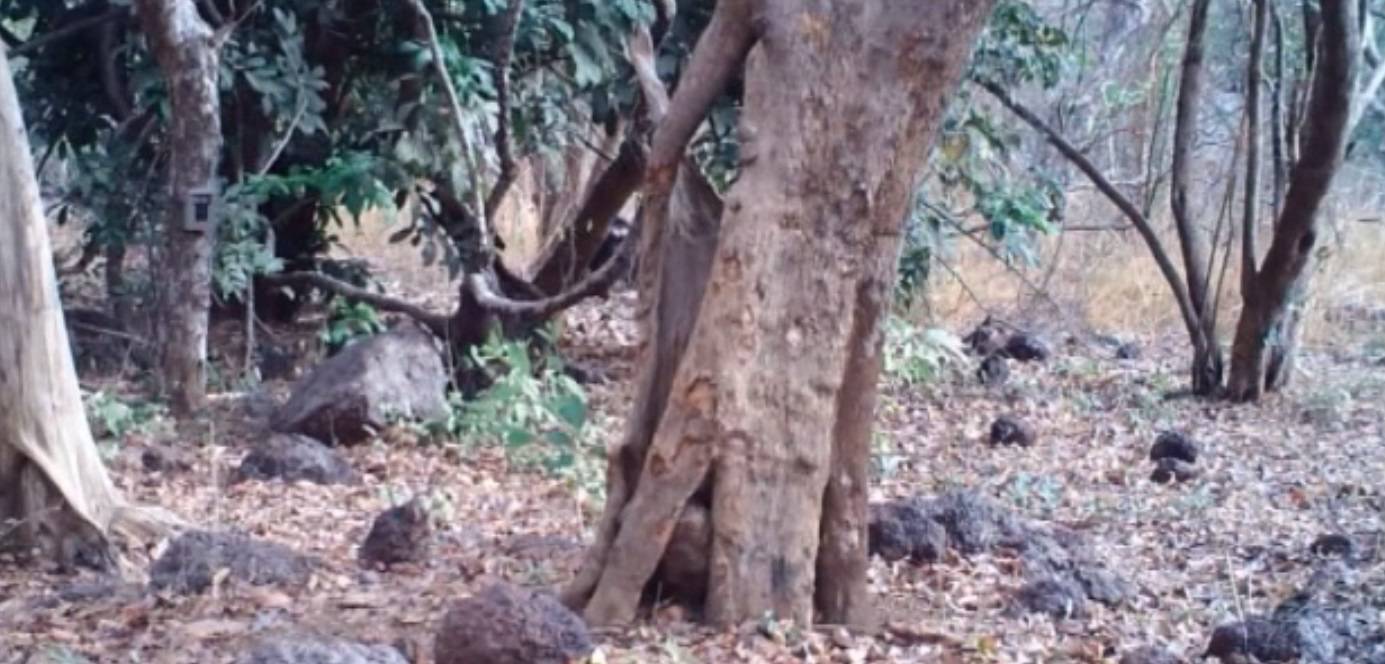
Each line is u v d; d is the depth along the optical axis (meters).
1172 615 6.98
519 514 8.67
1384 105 19.95
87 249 12.67
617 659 5.52
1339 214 19.48
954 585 7.25
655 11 12.17
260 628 6.14
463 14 12.16
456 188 12.21
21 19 12.77
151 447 9.65
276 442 9.47
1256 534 8.84
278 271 12.48
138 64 11.89
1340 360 16.09
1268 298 13.47
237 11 11.91
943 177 14.12
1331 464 11.07
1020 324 16.92
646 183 6.01
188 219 10.48
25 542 7.26
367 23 12.23
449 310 15.85
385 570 7.16
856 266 5.82
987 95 16.64
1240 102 19.55
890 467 10.26
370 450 10.20
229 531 7.64
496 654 5.43
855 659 5.78
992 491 9.73
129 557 7.36
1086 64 16.58
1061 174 17.75
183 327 10.63
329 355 12.35
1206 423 12.61
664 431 5.89
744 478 5.86
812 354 5.83
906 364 13.51
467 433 10.48
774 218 5.73
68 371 7.43
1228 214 14.05
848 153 5.70
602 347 14.94
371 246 19.28
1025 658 6.07
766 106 5.74
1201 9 13.62
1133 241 18.17
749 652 5.71
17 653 5.88
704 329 5.82
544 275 13.24
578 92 13.05
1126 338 17.12
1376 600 7.25
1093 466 10.75
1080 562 7.60
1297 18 15.68
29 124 12.84
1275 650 6.26
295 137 12.66
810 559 5.96
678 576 5.98
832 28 5.66
